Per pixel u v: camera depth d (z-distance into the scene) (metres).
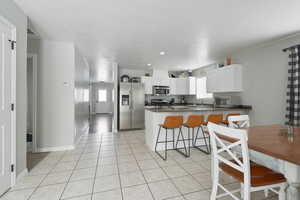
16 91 1.97
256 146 1.25
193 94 6.23
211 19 2.30
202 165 2.62
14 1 1.88
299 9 2.03
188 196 1.79
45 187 1.95
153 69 6.16
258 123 3.63
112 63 5.30
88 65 5.59
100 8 2.02
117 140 4.19
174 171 2.39
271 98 3.34
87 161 2.76
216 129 1.46
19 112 2.06
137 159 2.87
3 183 1.79
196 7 1.99
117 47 3.60
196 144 3.67
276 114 3.24
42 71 3.19
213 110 3.67
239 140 1.32
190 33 2.81
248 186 1.20
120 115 5.36
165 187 1.97
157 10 2.06
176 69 6.24
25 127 2.22
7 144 1.84
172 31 2.73
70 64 3.36
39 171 2.38
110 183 2.05
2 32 1.74
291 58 2.85
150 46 3.52
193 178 2.19
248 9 2.03
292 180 1.08
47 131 3.24
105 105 11.67
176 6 1.97
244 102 3.97
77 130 3.84
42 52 3.18
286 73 3.07
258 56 3.62
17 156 2.03
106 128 5.93
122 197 1.76
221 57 4.46
